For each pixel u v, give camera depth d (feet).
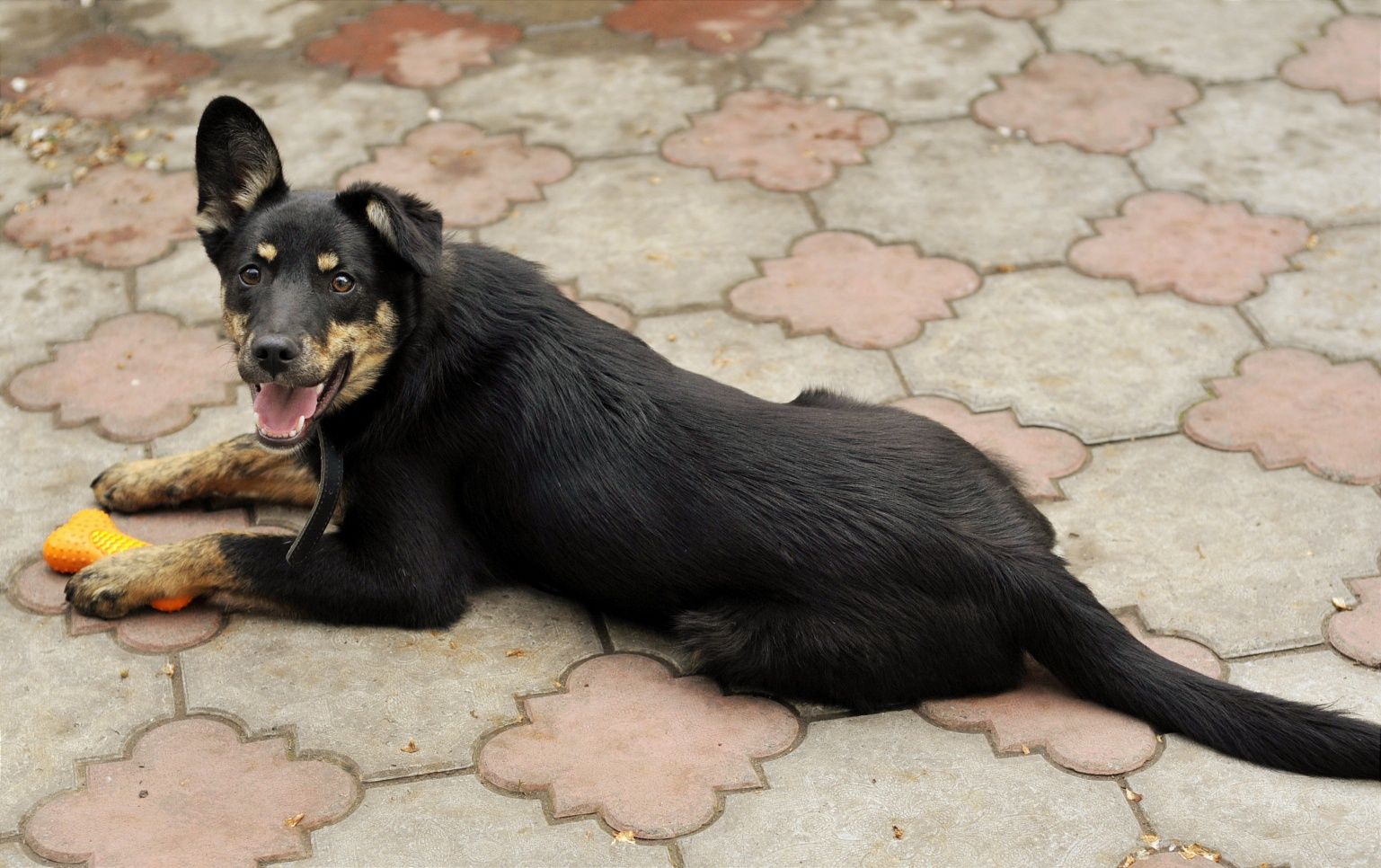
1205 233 18.01
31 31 22.29
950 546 11.68
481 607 13.08
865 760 11.55
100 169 19.22
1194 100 20.67
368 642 12.64
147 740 11.67
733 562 11.87
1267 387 15.51
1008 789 11.28
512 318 12.73
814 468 12.09
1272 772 11.34
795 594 11.74
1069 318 16.60
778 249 17.76
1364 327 16.38
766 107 20.57
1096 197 18.72
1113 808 11.12
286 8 22.93
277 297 11.68
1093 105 20.58
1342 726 11.10
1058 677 11.96
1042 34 22.29
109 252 17.62
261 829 10.94
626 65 21.54
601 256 17.60
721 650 11.94
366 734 11.75
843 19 22.76
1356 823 10.91
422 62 21.57
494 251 13.21
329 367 11.76
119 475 13.93
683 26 22.54
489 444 12.53
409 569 12.50
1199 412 15.17
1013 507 12.29
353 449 12.53
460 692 12.16
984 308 16.76
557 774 11.43
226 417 15.08
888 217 18.35
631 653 12.60
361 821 11.02
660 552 12.06
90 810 11.07
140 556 12.69
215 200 12.52
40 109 20.44
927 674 11.80
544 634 12.78
